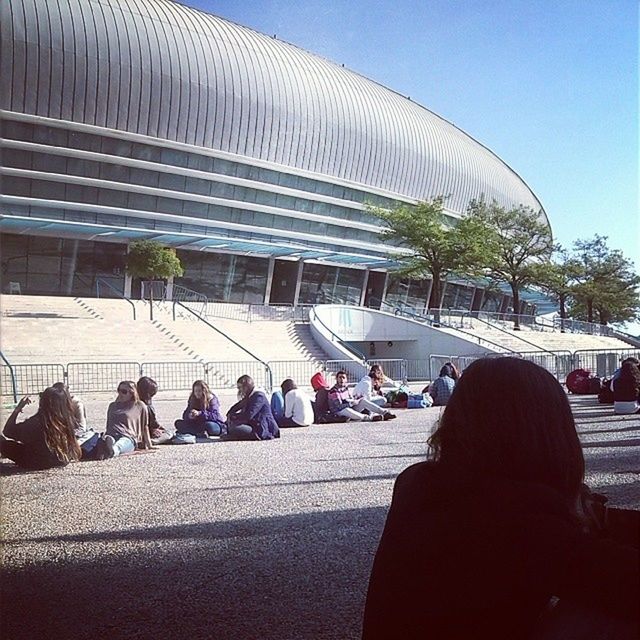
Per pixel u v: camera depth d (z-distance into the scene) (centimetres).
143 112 4688
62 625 399
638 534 188
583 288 4938
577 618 150
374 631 168
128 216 4656
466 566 155
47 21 4275
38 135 4300
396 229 4719
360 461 1005
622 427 1345
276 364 2866
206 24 5122
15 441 945
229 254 5191
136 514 685
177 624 398
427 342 3791
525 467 167
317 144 5716
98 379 2461
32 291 4322
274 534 599
